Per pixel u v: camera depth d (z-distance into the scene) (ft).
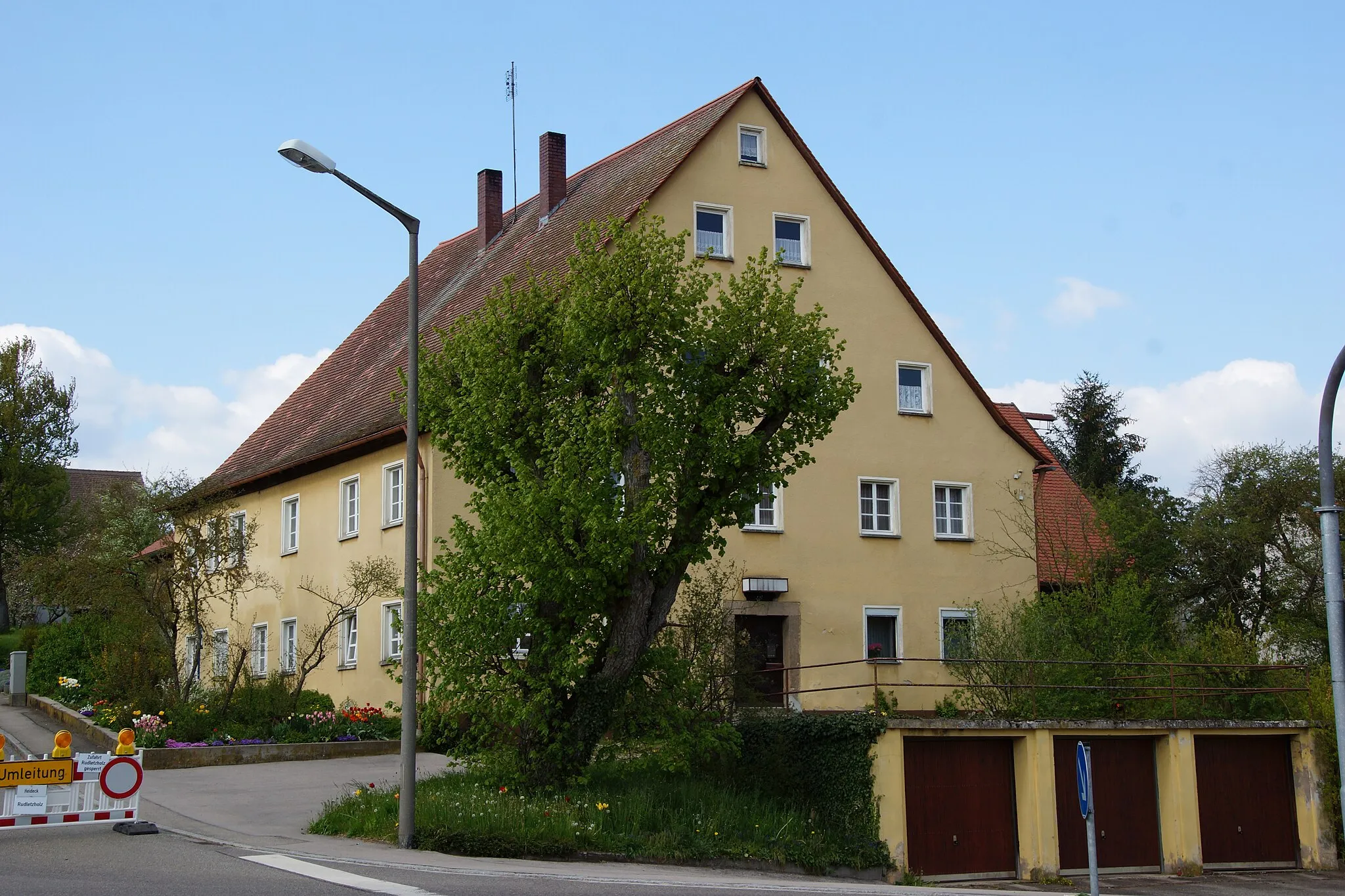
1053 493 115.55
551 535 54.29
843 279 99.19
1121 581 86.48
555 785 57.57
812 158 98.78
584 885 42.63
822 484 95.30
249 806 57.52
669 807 58.49
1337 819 77.05
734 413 57.98
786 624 92.27
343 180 47.67
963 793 69.62
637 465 57.26
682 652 68.44
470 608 55.47
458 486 84.58
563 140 113.70
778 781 63.82
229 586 95.45
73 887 36.83
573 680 55.26
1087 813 43.45
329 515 99.09
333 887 38.37
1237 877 72.49
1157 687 76.23
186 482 92.79
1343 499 101.81
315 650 85.51
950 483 100.58
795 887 48.73
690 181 94.27
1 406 182.80
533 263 101.04
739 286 60.13
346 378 117.60
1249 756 77.05
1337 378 49.03
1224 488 109.60
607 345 55.57
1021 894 57.47
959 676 80.84
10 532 178.70
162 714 77.05
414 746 49.70
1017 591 101.40
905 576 97.19
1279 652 92.68
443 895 37.96
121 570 85.66
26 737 79.77
